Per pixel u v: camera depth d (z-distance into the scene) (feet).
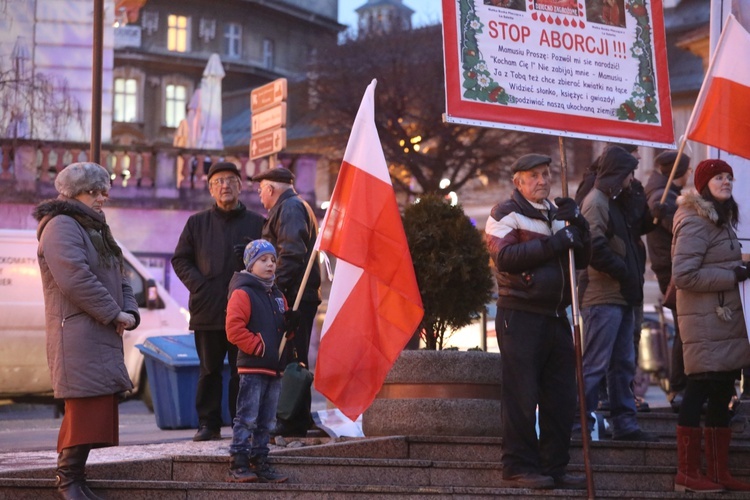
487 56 25.80
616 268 28.48
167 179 102.17
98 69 50.06
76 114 95.40
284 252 29.68
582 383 24.62
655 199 33.88
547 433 25.59
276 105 64.80
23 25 94.22
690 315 26.27
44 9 94.43
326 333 24.93
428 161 145.38
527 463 25.12
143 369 59.31
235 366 30.71
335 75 152.66
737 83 28.22
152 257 101.24
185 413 39.73
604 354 28.81
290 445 28.14
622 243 29.07
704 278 25.93
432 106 145.48
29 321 57.82
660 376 76.38
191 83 224.12
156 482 23.98
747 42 28.22
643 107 27.45
